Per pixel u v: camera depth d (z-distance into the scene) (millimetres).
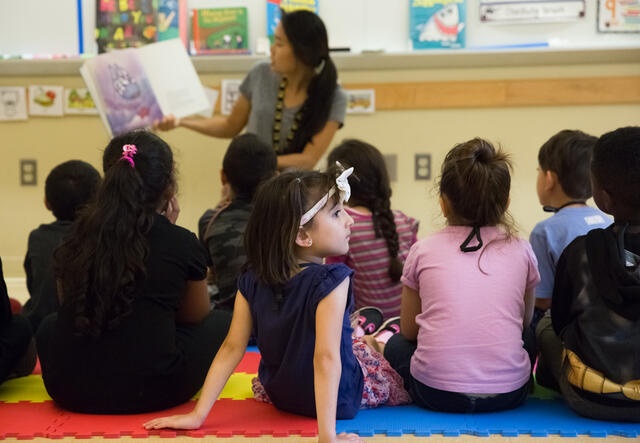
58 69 3658
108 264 1568
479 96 3557
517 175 3598
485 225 1700
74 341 1627
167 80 3080
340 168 1558
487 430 1518
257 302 1550
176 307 1695
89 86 3041
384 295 2201
